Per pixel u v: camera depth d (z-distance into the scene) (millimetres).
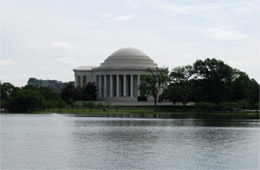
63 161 62000
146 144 81562
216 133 105250
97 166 58500
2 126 126250
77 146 78000
